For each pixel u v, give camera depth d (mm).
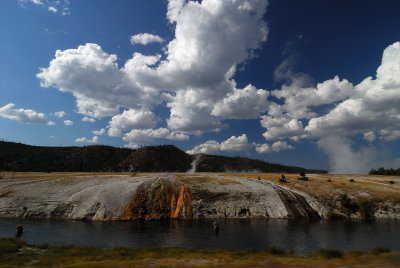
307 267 18422
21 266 20781
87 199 66125
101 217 60219
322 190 78375
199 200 69062
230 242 39688
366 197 73125
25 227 49438
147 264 21266
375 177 112812
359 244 38469
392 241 40406
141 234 45125
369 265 18359
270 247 30094
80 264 21125
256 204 68500
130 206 63781
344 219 64250
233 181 84062
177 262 22562
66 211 62906
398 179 105062
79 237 42031
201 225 54750
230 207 67062
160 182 76500
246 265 20141
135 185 72875
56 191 72188
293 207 68062
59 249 29906
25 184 78812
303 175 94875
